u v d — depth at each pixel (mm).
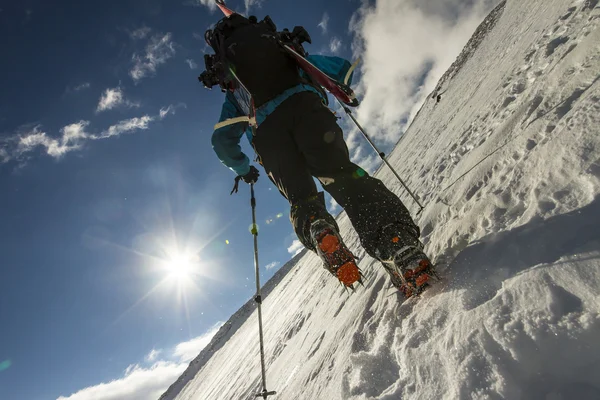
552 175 1346
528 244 1152
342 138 1948
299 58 1962
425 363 1082
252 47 2045
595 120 1357
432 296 1367
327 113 1984
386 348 1328
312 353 2439
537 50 4082
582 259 950
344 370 1467
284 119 1971
